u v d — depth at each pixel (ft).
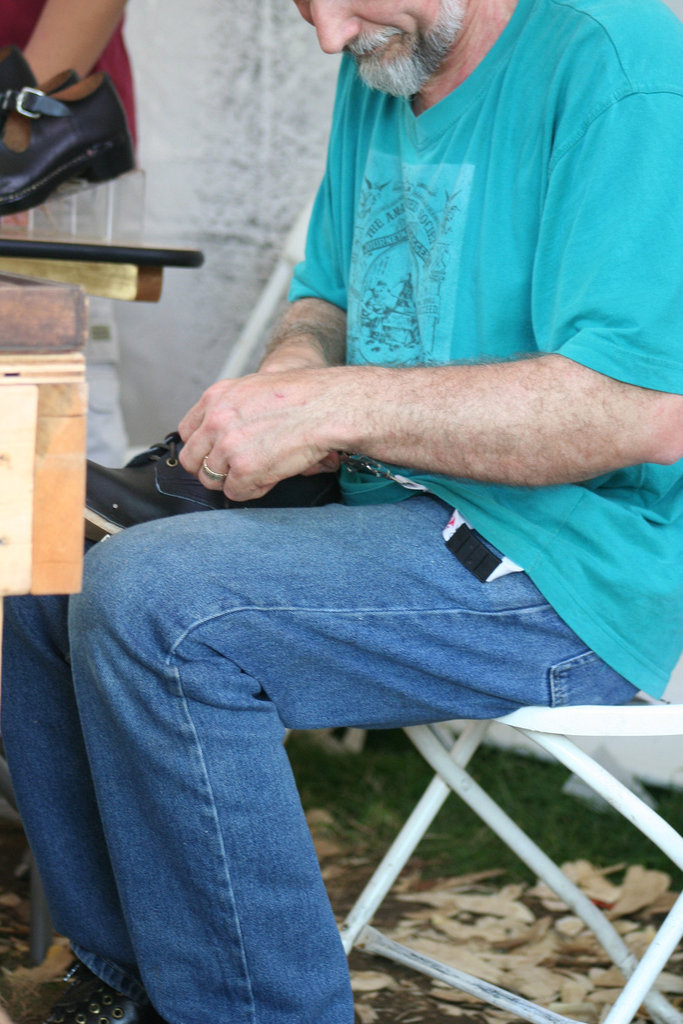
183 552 5.34
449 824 9.90
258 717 5.32
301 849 5.34
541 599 5.77
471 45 6.12
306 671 5.55
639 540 5.86
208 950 5.32
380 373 5.69
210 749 5.16
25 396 3.49
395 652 5.57
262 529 5.60
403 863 7.30
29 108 8.19
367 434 5.54
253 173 12.97
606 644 5.82
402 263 6.74
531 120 5.90
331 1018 5.48
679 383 5.36
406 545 5.71
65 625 5.98
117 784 5.47
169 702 5.16
